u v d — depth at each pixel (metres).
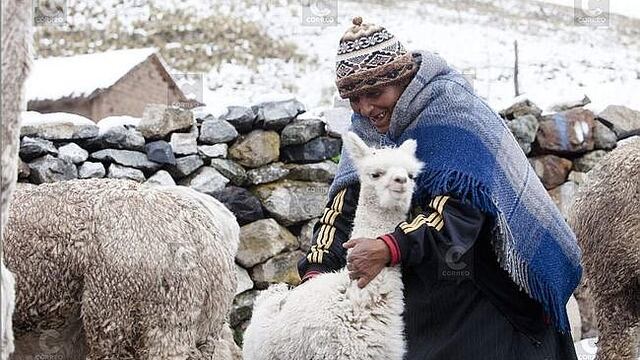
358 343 3.33
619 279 5.03
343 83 3.57
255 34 16.92
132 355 3.93
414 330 3.49
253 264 6.38
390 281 3.39
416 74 3.60
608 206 5.03
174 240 3.95
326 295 3.43
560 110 7.25
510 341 3.54
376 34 3.55
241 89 14.26
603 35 20.67
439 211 3.39
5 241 3.92
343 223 3.84
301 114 6.71
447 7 21.88
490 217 3.49
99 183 4.12
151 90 8.12
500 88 15.12
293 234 6.59
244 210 6.39
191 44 16.02
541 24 21.25
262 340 3.59
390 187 3.37
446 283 3.49
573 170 7.21
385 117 3.66
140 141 6.18
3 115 2.16
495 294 3.56
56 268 3.92
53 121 5.94
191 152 6.32
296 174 6.63
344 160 3.88
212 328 4.11
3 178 2.17
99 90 7.52
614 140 7.26
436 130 3.53
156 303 3.89
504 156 3.54
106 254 3.89
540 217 3.58
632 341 5.10
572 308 6.14
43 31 15.64
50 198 4.01
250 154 6.49
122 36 16.00
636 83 16.34
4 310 2.24
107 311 3.88
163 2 17.91
